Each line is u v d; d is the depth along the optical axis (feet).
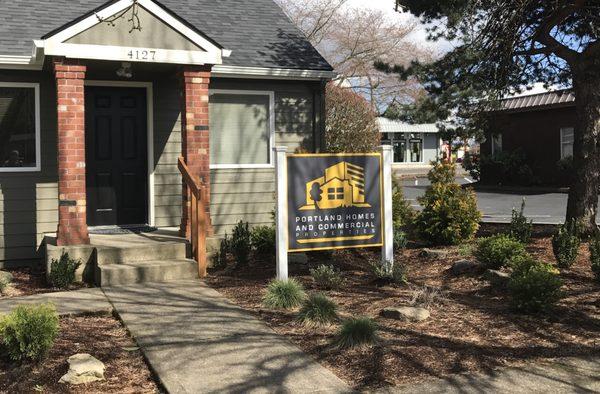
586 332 18.47
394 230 33.09
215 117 36.32
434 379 14.73
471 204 32.17
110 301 22.47
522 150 79.61
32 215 31.94
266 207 37.27
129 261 27.30
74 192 27.53
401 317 19.47
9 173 31.53
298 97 37.99
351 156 25.75
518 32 36.01
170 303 22.13
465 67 36.55
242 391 13.92
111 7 27.63
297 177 24.76
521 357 16.37
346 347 16.83
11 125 31.76
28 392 13.83
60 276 25.41
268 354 16.42
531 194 69.41
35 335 15.10
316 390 13.99
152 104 34.32
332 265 26.48
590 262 26.89
